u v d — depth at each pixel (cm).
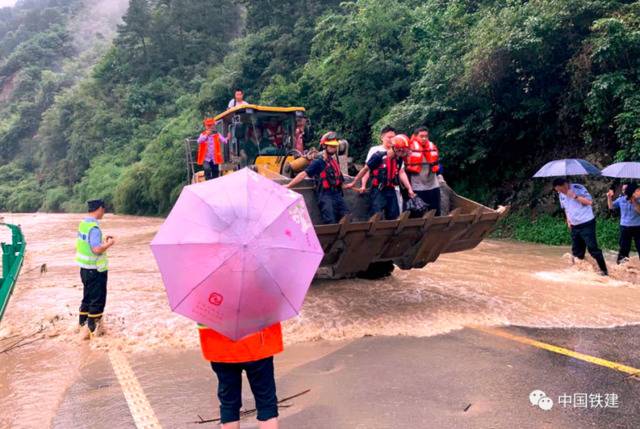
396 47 1866
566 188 812
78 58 10238
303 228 266
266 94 2336
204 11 5819
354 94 1855
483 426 337
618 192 1151
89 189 4609
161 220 2822
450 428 335
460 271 870
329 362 463
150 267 1045
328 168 661
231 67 3066
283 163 885
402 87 1781
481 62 1288
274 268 243
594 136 1253
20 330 606
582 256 847
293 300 252
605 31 1102
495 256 1032
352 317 596
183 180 3219
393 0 1866
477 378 416
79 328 577
